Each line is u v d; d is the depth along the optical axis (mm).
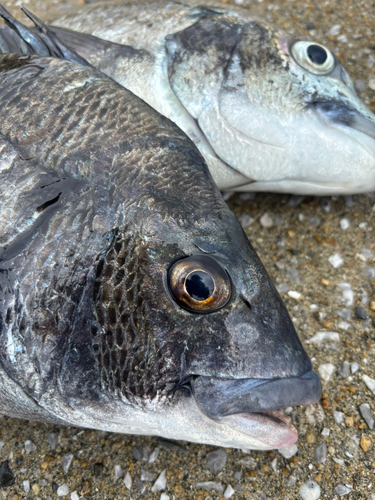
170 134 158
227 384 138
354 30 322
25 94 157
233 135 224
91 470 198
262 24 229
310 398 143
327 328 225
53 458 201
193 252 138
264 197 265
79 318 139
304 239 251
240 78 221
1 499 194
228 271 139
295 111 221
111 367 141
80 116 153
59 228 140
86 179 144
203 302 134
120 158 148
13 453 203
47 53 201
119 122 155
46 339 142
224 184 241
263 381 138
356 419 201
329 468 192
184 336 137
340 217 253
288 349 143
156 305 135
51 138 149
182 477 194
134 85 231
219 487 191
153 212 140
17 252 141
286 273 242
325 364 215
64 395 148
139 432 161
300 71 225
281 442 150
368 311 228
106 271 137
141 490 193
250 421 146
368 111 230
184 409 144
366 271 238
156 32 233
